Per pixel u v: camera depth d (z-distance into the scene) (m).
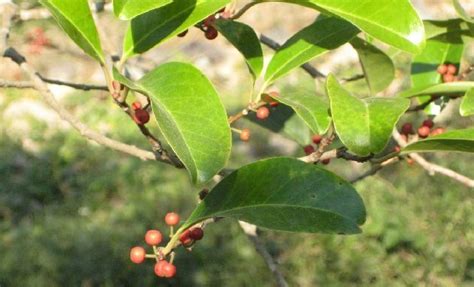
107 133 9.27
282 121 2.71
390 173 7.70
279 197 1.76
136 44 1.84
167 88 1.67
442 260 6.84
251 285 6.72
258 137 8.73
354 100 1.60
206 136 1.58
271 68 1.99
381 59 2.25
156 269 1.79
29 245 7.07
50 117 9.83
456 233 7.04
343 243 7.05
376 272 6.83
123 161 8.80
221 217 1.79
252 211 1.75
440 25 2.29
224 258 6.90
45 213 7.96
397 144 2.42
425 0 9.84
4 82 2.33
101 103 9.87
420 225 7.16
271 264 2.58
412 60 2.46
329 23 1.99
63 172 8.63
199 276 6.78
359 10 1.65
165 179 8.29
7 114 9.83
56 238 7.19
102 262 6.88
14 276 6.77
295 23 10.99
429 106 2.45
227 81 10.05
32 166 8.66
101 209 7.98
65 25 1.70
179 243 1.84
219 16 1.98
